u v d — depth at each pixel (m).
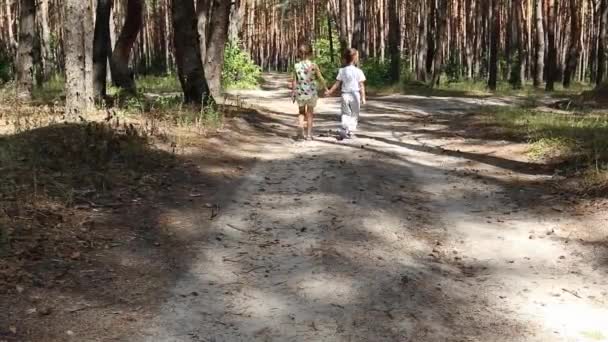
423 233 6.52
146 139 9.39
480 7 49.22
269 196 7.57
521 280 5.41
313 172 8.87
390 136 12.96
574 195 7.61
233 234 6.20
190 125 11.40
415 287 5.16
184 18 14.01
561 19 48.16
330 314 4.62
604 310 4.86
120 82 18.12
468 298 5.03
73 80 11.55
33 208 6.07
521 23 48.75
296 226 6.49
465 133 13.13
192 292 4.88
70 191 6.76
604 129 11.13
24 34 16.28
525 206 7.40
